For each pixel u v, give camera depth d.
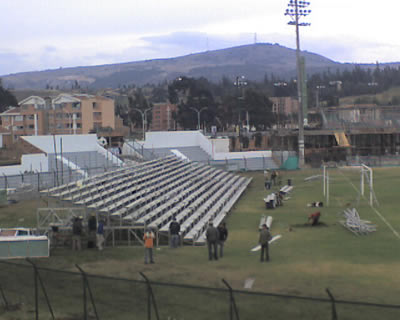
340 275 22.98
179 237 30.84
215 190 54.44
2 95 184.38
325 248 28.95
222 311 18.05
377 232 33.34
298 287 21.17
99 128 120.75
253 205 48.12
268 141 133.75
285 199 51.22
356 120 94.31
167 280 22.38
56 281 21.86
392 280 22.02
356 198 49.75
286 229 35.31
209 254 26.50
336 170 78.94
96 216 31.33
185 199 44.00
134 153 87.81
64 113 134.62
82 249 29.44
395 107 95.25
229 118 178.00
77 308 18.44
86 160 77.00
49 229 31.34
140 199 38.03
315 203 45.41
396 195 50.72
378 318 17.38
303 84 95.38
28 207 46.41
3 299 19.41
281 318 17.41
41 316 17.72
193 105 175.88
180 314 17.73
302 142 82.69
